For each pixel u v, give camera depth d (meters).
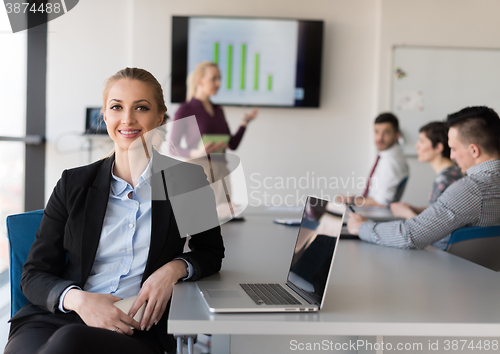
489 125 1.79
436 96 4.28
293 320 0.78
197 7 4.15
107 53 4.17
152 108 1.21
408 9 4.22
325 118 4.31
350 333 0.77
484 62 4.28
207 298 0.90
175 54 4.12
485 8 4.25
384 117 3.29
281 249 1.51
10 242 1.30
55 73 4.13
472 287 1.04
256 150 4.28
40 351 0.83
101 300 1.03
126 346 0.93
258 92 4.22
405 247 1.58
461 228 1.69
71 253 1.16
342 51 4.29
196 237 1.21
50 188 4.14
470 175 1.74
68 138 4.13
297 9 4.23
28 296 1.12
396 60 4.24
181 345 1.03
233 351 1.02
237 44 4.16
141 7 4.11
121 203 1.19
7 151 3.62
